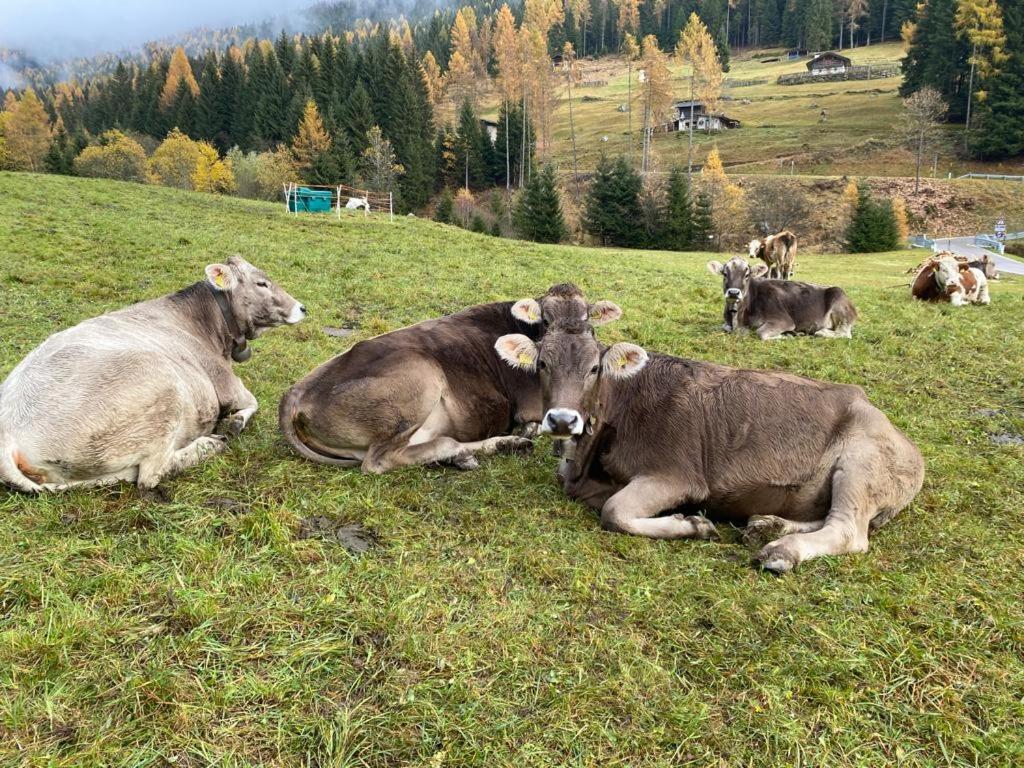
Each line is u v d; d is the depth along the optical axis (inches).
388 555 171.5
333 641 138.3
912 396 315.9
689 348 406.0
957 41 3878.0
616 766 115.3
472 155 3976.4
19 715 117.0
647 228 2534.5
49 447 179.5
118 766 110.3
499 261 720.3
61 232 633.0
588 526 192.2
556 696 127.6
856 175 3346.5
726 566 172.9
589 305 213.2
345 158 3208.7
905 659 140.5
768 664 138.3
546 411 187.2
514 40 4638.3
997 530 193.5
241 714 121.0
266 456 226.5
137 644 135.4
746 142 4005.9
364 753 115.0
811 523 190.4
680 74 5836.6
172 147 3282.5
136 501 187.8
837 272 1229.7
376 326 414.0
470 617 148.2
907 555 179.5
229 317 268.5
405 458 222.7
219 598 148.4
